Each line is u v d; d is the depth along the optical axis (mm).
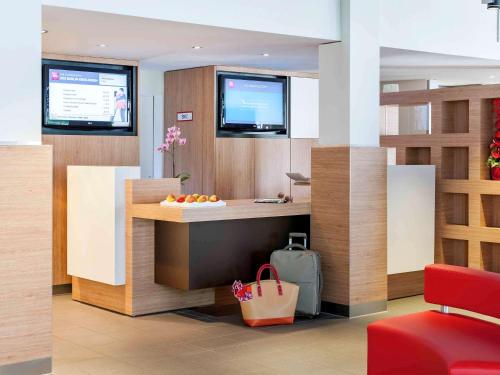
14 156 5023
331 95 7305
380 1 7598
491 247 8242
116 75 8773
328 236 7234
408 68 9742
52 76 8250
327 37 7121
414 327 4266
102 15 5953
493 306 4293
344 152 7055
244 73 9953
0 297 5000
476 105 8039
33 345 5148
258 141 10188
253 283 6742
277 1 6789
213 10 6414
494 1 6086
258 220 7191
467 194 8312
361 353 5762
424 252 8062
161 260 7047
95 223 7297
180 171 10234
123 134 8867
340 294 7129
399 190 7754
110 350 5863
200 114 9906
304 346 5973
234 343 6070
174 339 6211
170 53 8336
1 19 5102
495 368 3633
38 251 5152
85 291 7715
